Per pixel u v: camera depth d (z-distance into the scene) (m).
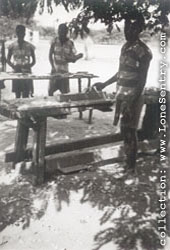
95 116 8.46
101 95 5.50
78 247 3.68
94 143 5.61
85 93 5.39
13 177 5.08
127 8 4.68
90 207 4.38
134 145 5.22
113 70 14.73
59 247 3.69
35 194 4.66
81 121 7.91
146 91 5.93
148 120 6.23
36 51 18.17
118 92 5.09
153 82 11.29
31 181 4.97
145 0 4.65
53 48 8.32
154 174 5.26
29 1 4.33
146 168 5.50
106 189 4.80
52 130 7.07
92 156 5.54
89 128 7.33
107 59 17.00
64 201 4.50
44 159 4.95
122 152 5.79
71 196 4.62
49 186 4.87
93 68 15.05
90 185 4.90
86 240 3.79
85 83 12.09
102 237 3.83
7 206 4.38
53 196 4.61
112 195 4.66
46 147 5.24
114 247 3.67
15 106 4.95
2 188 4.79
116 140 5.84
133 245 3.70
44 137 4.88
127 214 4.23
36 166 4.86
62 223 4.07
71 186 4.87
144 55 4.84
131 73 4.95
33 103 5.01
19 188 4.80
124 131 5.19
